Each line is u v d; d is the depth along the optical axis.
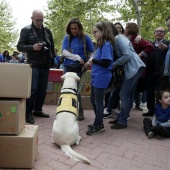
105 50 3.73
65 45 4.79
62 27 18.48
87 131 4.06
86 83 6.15
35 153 2.92
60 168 2.77
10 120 2.71
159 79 5.12
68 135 3.26
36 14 4.50
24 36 4.62
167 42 5.30
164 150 3.51
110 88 4.94
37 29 4.68
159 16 12.21
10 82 2.66
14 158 2.72
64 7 12.38
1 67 2.65
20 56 14.34
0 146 2.70
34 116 5.11
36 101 5.03
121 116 4.51
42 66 4.72
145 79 5.46
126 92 4.37
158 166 2.99
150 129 4.08
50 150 3.27
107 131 4.30
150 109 5.57
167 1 10.66
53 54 5.07
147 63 5.31
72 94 3.76
